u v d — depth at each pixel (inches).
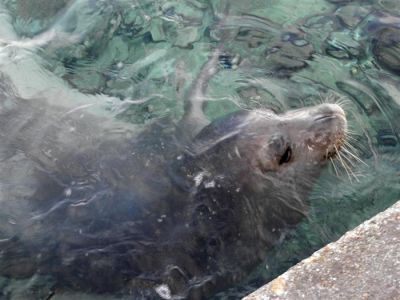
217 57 75.0
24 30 76.7
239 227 60.0
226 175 62.1
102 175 61.8
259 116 66.6
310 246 60.7
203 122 67.9
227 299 57.6
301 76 73.7
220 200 60.7
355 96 72.1
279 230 61.2
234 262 58.7
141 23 77.8
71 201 60.2
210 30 77.7
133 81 72.3
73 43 75.6
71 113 68.0
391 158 67.4
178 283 57.2
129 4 79.0
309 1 81.5
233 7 80.4
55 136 65.3
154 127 66.9
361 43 77.0
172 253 58.1
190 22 78.2
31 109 68.1
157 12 78.8
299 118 65.7
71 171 62.1
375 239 51.8
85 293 57.2
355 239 52.0
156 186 61.0
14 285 57.6
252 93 71.6
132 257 57.7
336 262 51.1
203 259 58.2
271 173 63.1
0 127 65.9
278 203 62.1
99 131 66.2
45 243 58.6
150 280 57.2
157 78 72.6
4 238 59.0
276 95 71.6
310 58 75.4
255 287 58.2
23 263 58.2
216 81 72.6
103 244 58.3
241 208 60.8
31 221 59.5
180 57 74.8
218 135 65.2
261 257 59.6
